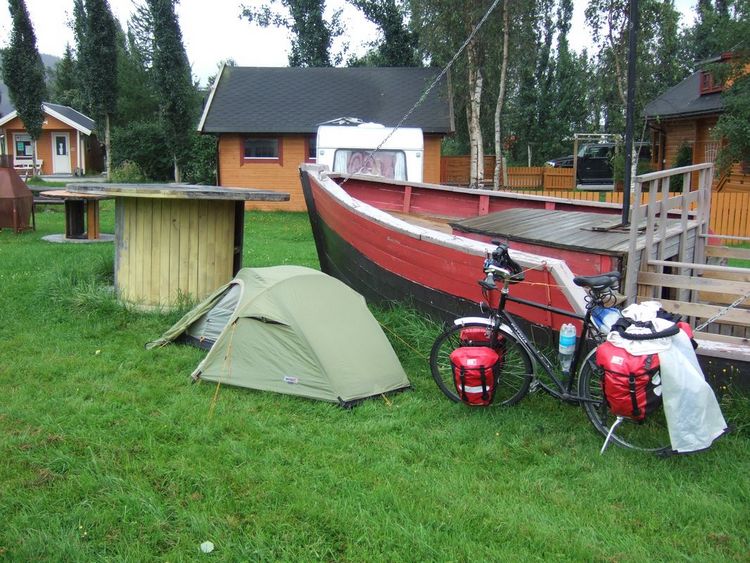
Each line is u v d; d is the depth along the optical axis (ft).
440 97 76.43
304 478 12.64
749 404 15.07
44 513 11.12
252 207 73.97
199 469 12.70
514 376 16.51
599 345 13.96
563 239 19.24
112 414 15.06
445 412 16.14
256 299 17.62
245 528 11.00
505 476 13.12
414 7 72.49
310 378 16.62
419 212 33.35
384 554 10.40
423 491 12.28
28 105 108.99
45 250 35.99
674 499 12.26
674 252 20.04
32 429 14.30
